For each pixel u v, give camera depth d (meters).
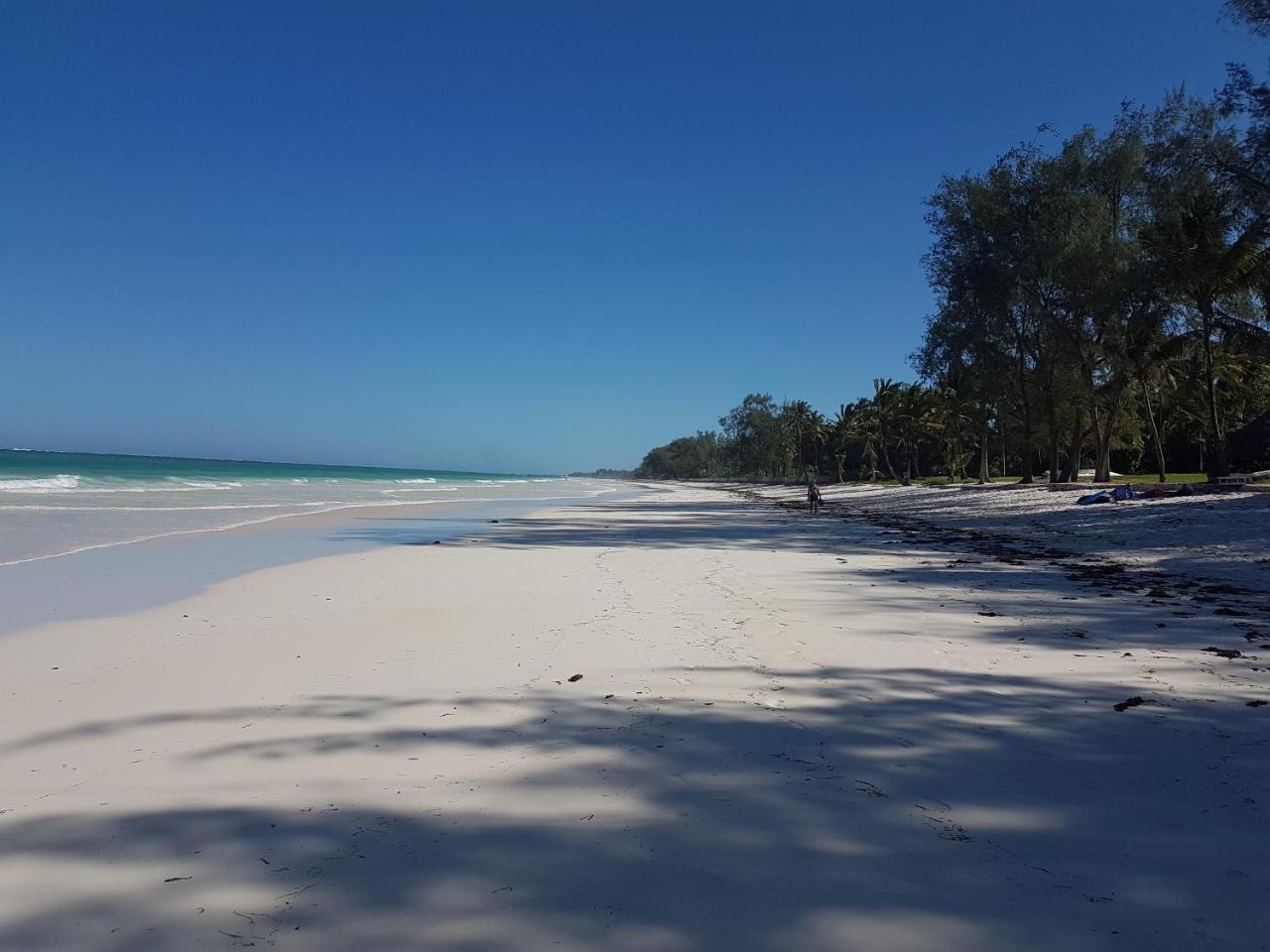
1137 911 2.80
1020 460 74.94
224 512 28.14
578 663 6.71
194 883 3.06
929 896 2.92
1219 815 3.60
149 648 7.43
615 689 5.89
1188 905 2.83
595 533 23.88
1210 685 5.86
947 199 37.69
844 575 12.93
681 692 5.79
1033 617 8.82
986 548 17.59
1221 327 26.62
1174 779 4.04
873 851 3.29
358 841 3.41
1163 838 3.38
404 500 45.16
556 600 10.40
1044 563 14.24
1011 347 37.41
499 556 16.27
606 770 4.25
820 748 4.59
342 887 3.02
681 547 18.70
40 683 6.12
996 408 45.38
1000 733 4.83
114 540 17.45
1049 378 35.69
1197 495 23.50
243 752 4.58
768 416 134.00
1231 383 40.09
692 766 4.31
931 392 75.44
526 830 3.51
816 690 5.83
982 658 6.82
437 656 7.01
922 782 4.04
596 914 2.81
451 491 64.94
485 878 3.08
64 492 34.88
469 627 8.46
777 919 2.77
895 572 13.27
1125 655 6.86
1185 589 10.73
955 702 5.50
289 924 2.76
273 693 5.82
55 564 13.46
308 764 4.38
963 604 9.80
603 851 3.30
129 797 3.91
